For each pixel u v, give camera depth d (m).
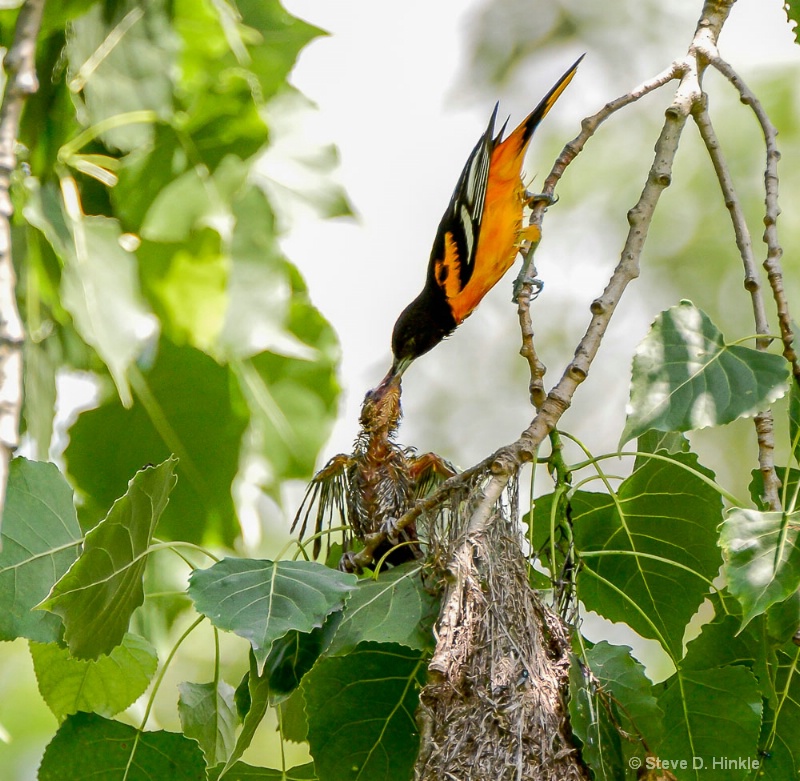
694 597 4.71
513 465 4.64
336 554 4.79
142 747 4.65
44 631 4.66
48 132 4.82
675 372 4.65
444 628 4.62
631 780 4.65
